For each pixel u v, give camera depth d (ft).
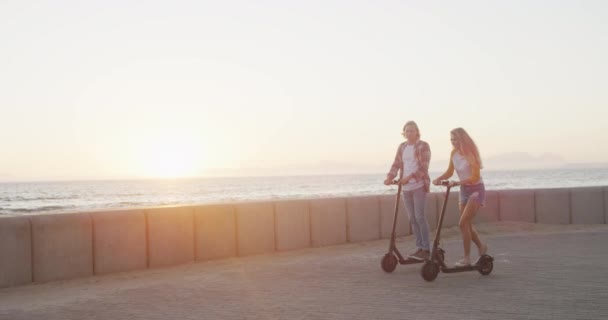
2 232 26.45
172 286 24.91
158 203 160.45
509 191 47.65
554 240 38.11
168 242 31.37
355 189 256.32
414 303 20.53
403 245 37.65
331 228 37.93
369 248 36.37
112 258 29.53
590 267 27.35
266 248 34.96
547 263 28.68
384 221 40.45
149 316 19.67
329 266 29.14
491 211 46.83
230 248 33.58
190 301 21.81
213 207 33.17
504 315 18.54
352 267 28.71
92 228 29.04
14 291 25.90
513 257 30.78
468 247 25.67
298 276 26.48
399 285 23.93
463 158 25.68
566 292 21.81
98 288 25.82
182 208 32.09
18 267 26.81
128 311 20.53
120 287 25.75
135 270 30.19
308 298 21.72
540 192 47.73
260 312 19.71
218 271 28.99
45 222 27.66
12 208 140.97
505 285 23.39
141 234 30.48
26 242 27.09
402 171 28.12
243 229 34.09
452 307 19.77
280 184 357.41
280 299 21.67
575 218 47.96
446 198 24.86
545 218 47.57
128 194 226.17
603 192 48.60
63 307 21.59
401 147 28.37
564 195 47.91
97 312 20.54
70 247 28.30
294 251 35.65
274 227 35.42
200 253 32.50
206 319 19.02
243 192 235.81
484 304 20.12
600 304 19.85
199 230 32.53
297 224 36.40
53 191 279.08
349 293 22.48
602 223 48.39
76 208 141.59
